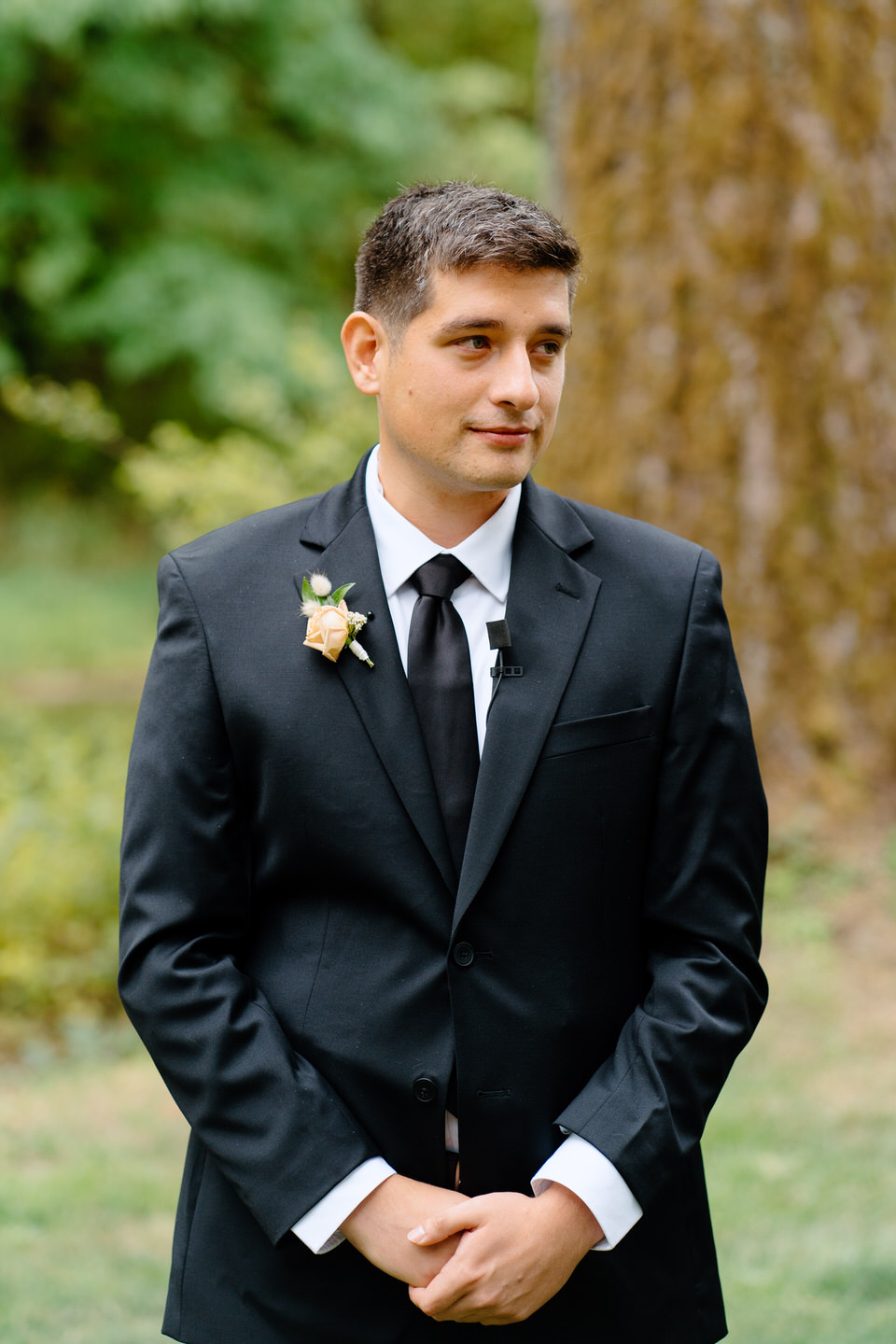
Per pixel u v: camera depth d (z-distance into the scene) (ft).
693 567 7.00
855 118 21.26
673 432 21.72
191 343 50.08
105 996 20.12
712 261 21.18
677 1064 6.34
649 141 21.21
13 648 42.83
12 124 51.52
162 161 52.70
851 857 20.88
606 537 7.12
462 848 6.49
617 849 6.60
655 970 6.72
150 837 6.61
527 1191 6.44
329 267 57.67
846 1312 11.51
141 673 41.47
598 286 21.99
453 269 6.25
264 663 6.66
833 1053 16.66
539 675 6.62
